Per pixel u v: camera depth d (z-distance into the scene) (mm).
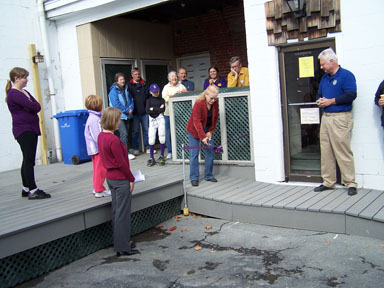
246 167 6430
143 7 7523
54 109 8711
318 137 5629
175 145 7348
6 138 7977
